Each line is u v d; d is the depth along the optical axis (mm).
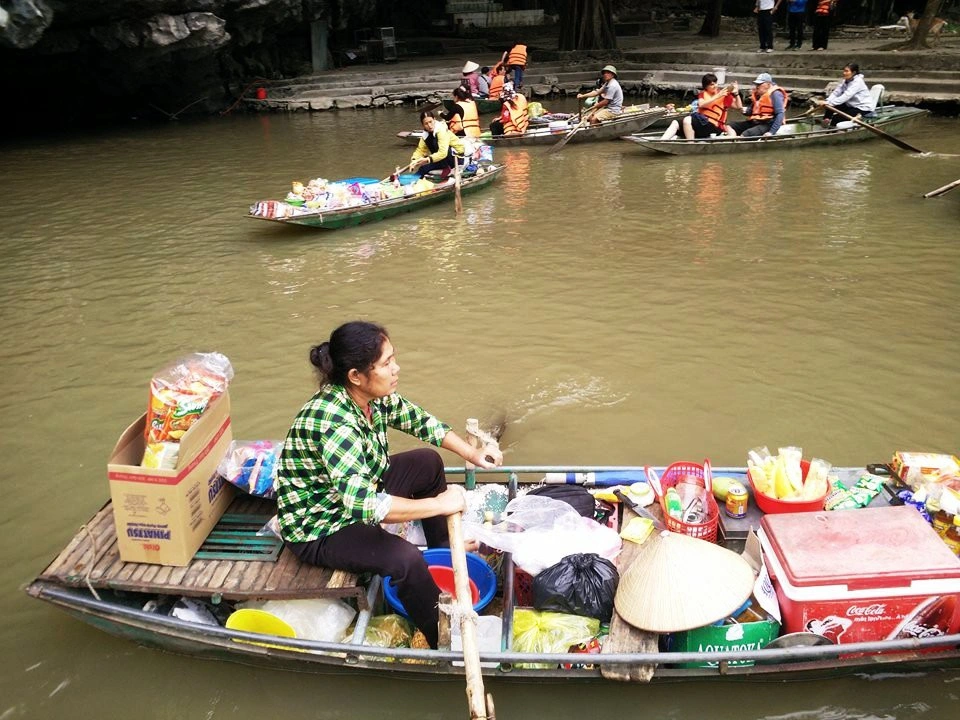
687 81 19797
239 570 3307
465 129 12969
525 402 5434
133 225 10109
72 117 18969
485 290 7453
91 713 3199
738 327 6457
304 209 9188
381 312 7016
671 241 8719
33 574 3994
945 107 15789
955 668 3211
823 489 3623
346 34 25438
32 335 6820
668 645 3227
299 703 3221
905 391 5398
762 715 3117
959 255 7926
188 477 3307
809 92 17219
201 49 17797
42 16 13234
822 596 3020
